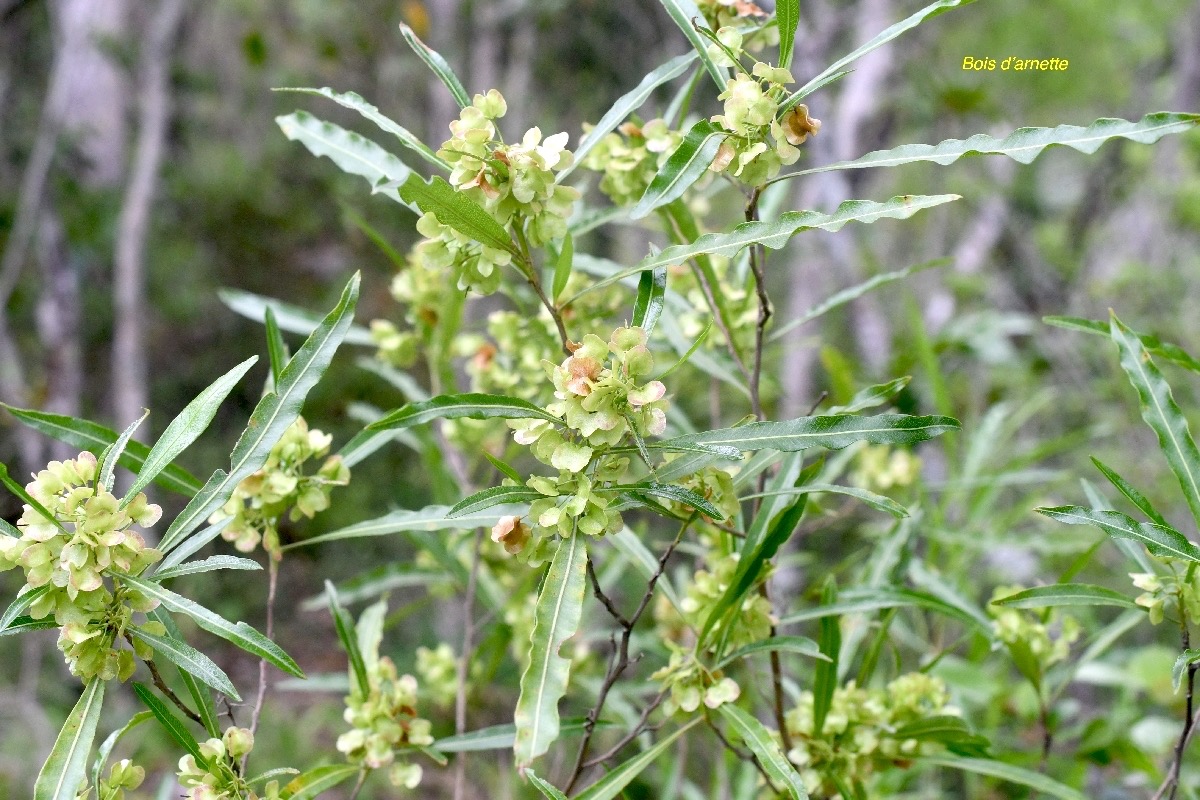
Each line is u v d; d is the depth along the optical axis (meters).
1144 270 2.24
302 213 3.10
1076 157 2.64
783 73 0.77
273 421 0.77
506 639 1.09
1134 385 0.82
